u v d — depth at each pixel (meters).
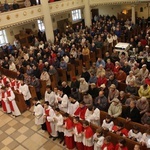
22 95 9.82
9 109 9.93
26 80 10.61
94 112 7.33
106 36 15.63
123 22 19.70
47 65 11.54
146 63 10.57
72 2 18.39
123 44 13.70
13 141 8.20
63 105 8.23
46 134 8.38
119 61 11.19
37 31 20.44
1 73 13.58
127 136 6.35
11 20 14.48
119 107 7.25
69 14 22.62
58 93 8.53
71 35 16.88
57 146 7.68
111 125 6.72
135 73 9.73
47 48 13.67
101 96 7.82
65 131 7.18
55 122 7.59
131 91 8.47
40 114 8.12
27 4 15.38
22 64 12.84
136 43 14.34
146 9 21.59
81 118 7.53
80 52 13.22
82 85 9.02
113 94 8.04
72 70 12.19
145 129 6.43
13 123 9.30
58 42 16.14
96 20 22.05
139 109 7.30
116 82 9.05
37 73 11.20
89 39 15.64
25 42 18.73
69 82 12.16
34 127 8.87
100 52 14.16
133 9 18.91
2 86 10.10
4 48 15.97
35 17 15.94
